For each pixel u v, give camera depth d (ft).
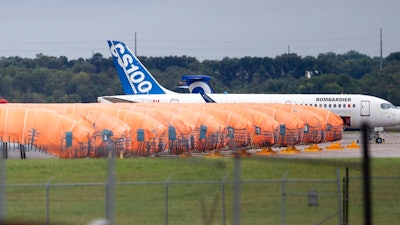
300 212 479.41
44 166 593.42
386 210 510.17
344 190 489.67
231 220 475.31
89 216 477.77
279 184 489.67
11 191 525.34
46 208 472.85
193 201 486.79
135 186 513.45
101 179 548.72
